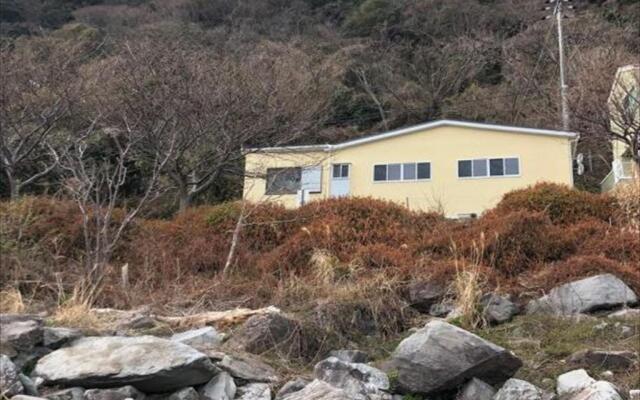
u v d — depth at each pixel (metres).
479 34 32.06
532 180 17.73
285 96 14.77
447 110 28.62
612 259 6.98
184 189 12.93
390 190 18.56
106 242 5.91
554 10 23.44
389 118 29.11
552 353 4.71
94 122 9.67
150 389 3.51
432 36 34.12
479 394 3.91
